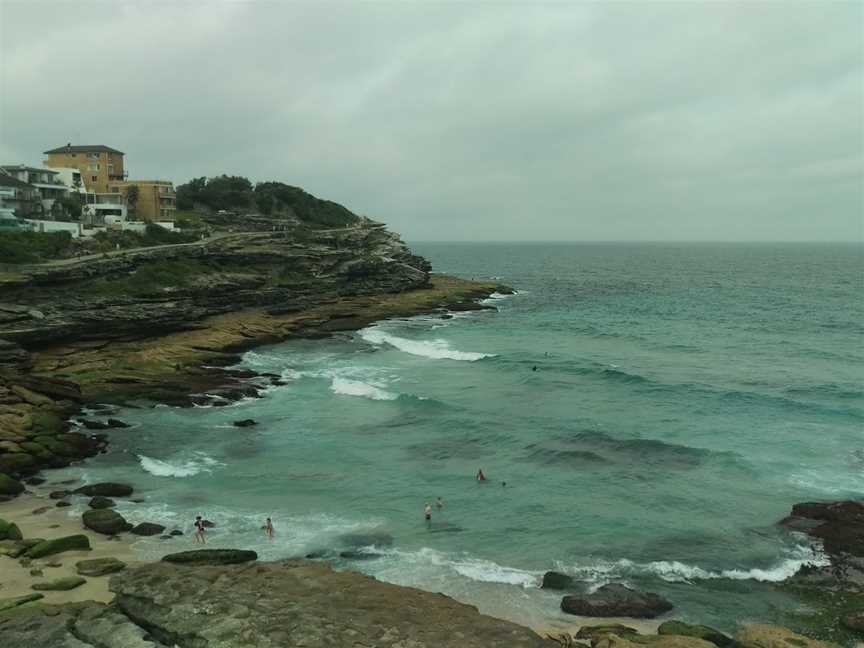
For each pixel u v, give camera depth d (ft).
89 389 164.55
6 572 83.41
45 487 114.52
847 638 76.02
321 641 63.57
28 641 62.95
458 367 209.77
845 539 97.25
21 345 173.99
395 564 91.09
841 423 151.23
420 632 66.28
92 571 83.97
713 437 142.10
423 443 139.85
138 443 136.56
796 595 84.89
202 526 98.68
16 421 129.80
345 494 114.52
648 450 133.90
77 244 234.58
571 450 134.92
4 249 202.49
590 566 91.86
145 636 64.13
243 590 73.72
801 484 117.19
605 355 230.48
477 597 83.41
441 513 107.55
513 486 118.32
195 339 215.72
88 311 193.67
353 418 155.63
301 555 92.63
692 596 84.64
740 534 100.17
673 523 103.96
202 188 396.78
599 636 71.56
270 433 144.77
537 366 209.05
